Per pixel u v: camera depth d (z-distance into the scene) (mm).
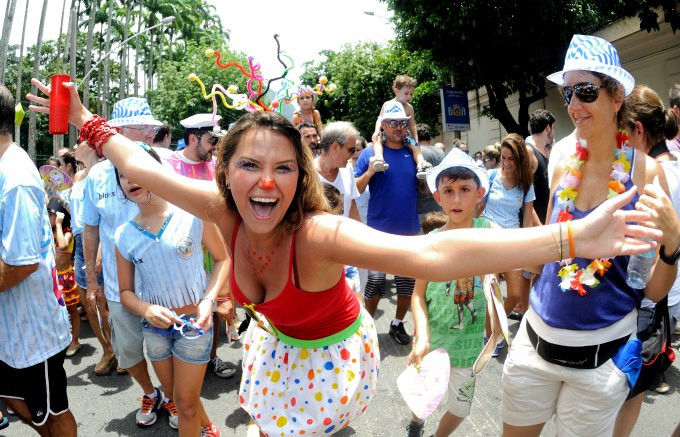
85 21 39375
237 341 5145
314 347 2016
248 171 1650
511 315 5371
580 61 2102
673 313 3131
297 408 1995
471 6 11852
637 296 2227
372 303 5070
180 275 2902
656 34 10672
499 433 3385
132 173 2086
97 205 3580
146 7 44844
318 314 1915
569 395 2305
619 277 2182
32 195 2535
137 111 4367
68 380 4430
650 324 2568
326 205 1841
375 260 1564
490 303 2648
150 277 2904
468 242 1478
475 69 13438
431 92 19578
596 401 2234
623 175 2117
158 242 2865
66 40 29047
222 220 1976
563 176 2367
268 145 1640
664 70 10789
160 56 45469
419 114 20531
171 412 3604
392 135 5207
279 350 2066
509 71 12984
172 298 2902
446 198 2879
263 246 1827
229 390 4152
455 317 2805
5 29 20141
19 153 2576
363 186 5055
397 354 4684
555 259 1453
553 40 12383
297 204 1737
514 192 4922
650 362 2539
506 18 12070
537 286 2387
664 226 1935
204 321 2795
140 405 3957
